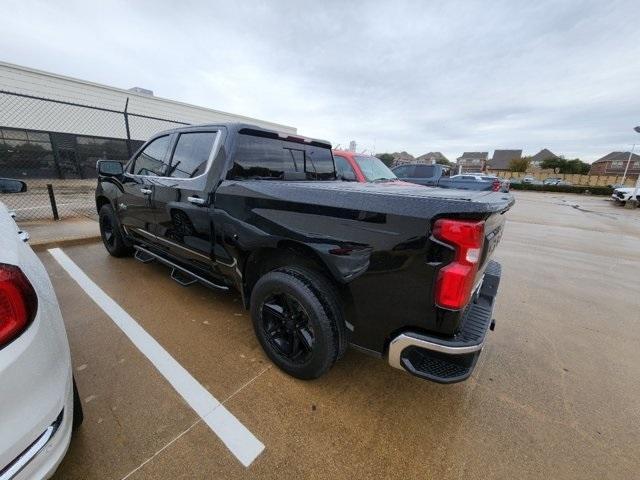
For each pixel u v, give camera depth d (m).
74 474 1.43
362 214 1.66
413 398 2.04
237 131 2.45
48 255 4.41
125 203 3.55
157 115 18.30
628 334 3.06
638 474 1.59
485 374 2.35
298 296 1.90
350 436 1.73
